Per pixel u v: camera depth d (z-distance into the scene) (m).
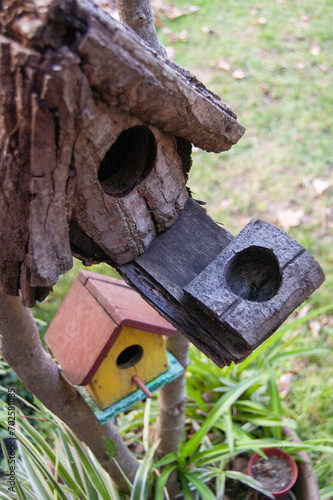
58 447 0.94
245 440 0.97
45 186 0.61
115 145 0.73
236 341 0.69
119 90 0.61
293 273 0.68
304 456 0.98
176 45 2.01
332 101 1.74
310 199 1.48
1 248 0.64
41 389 0.77
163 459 0.94
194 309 0.70
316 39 1.97
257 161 1.60
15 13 0.57
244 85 1.82
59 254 0.65
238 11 2.14
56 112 0.59
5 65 0.58
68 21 0.57
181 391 0.92
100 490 0.87
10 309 0.70
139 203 0.70
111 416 0.84
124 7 0.76
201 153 1.65
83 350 0.80
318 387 1.16
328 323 1.25
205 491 0.93
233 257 0.70
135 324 0.79
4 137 0.60
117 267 0.72
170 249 0.73
